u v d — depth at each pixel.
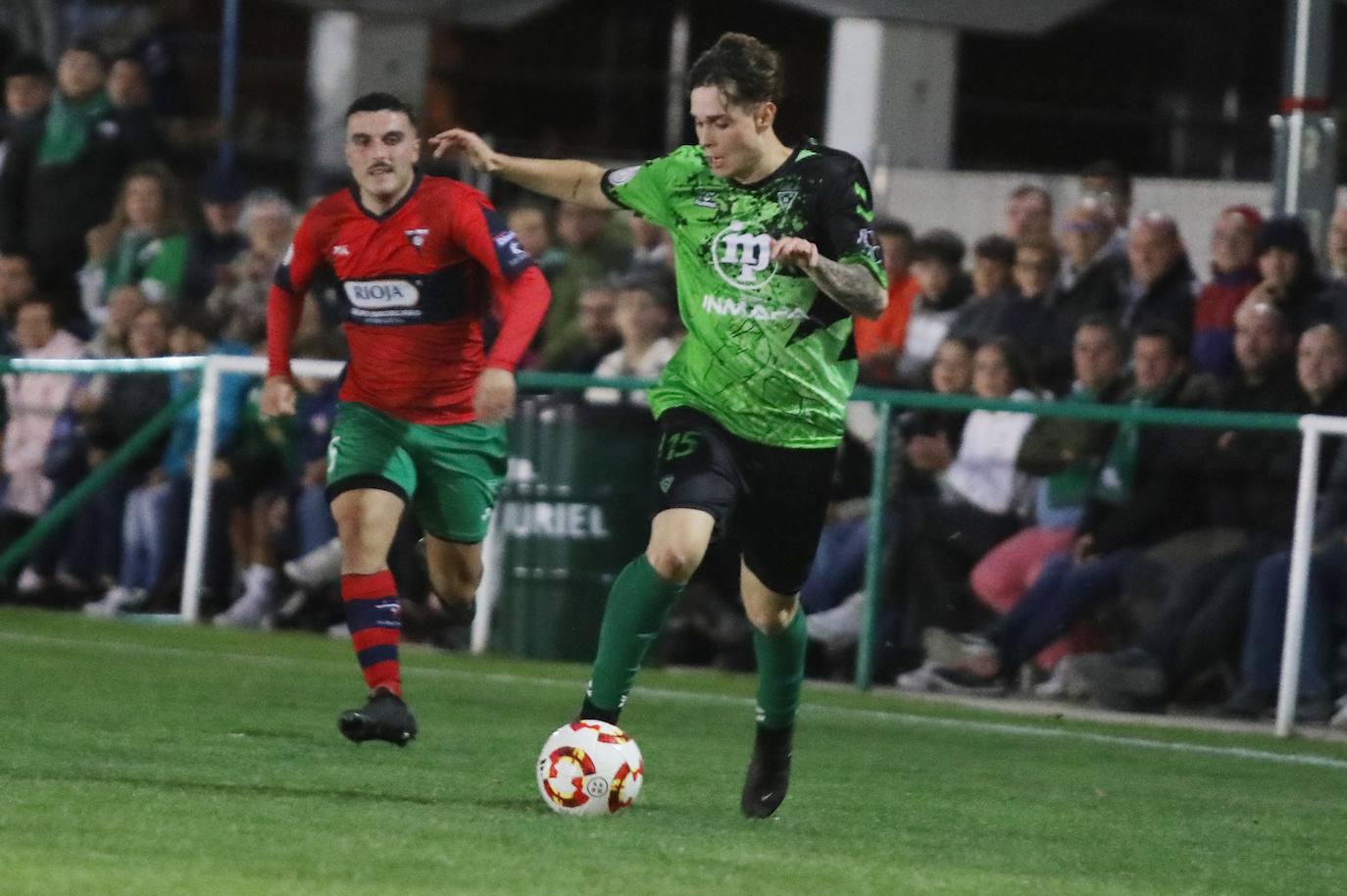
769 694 16.27
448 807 15.80
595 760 15.60
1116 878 14.48
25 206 38.72
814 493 16.11
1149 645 27.34
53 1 50.66
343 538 19.16
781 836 15.34
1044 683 28.03
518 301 18.45
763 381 15.93
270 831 14.08
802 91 49.31
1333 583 26.20
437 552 20.69
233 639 30.95
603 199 16.69
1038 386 29.56
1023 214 30.47
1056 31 48.16
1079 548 27.73
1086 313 29.62
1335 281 27.81
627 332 31.00
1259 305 27.39
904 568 28.72
